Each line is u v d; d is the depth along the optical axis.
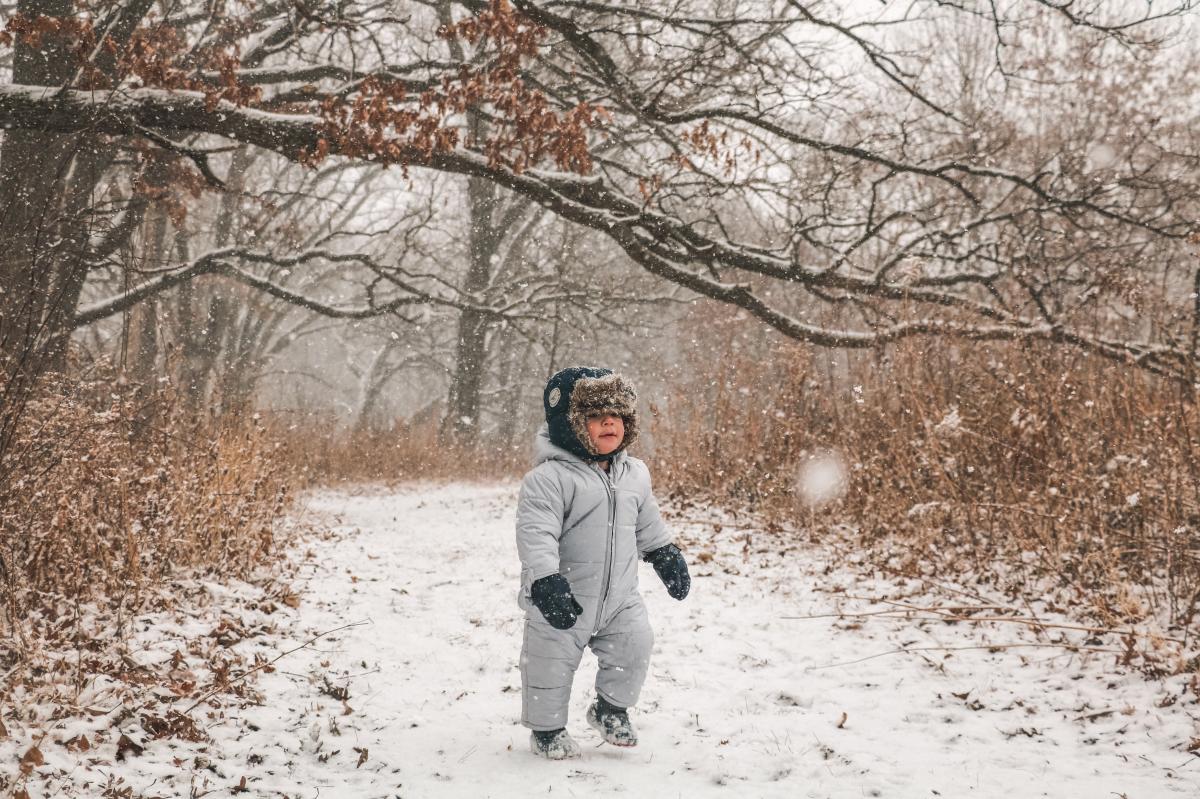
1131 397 6.65
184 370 18.34
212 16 14.70
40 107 10.10
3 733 3.46
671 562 3.84
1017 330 8.24
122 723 3.75
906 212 12.52
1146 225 12.34
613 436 3.63
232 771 3.48
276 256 18.03
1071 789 3.32
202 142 24.95
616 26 12.76
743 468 10.24
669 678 4.78
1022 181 12.69
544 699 3.63
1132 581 5.83
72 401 6.25
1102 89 20.20
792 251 12.98
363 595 6.75
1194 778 3.37
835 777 3.46
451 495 17.08
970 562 6.75
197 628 5.28
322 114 10.20
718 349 15.59
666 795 3.28
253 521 7.44
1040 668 4.70
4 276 6.10
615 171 19.34
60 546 5.41
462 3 11.83
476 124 13.09
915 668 4.81
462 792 3.30
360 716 4.16
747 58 12.41
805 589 6.53
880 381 9.20
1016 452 6.86
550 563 3.43
